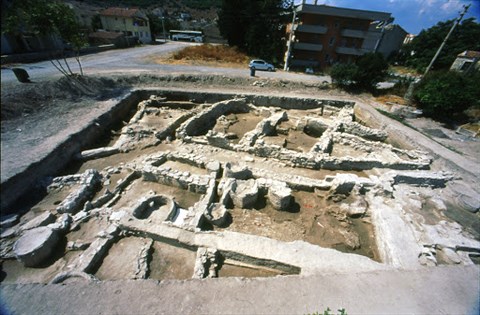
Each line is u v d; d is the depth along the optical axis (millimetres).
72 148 11008
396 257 6469
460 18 16609
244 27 33844
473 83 15477
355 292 4402
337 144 13875
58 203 8305
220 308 3992
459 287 4617
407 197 9227
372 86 22062
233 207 8750
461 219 8422
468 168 10953
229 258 6574
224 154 12055
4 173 8281
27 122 11891
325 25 31797
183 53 29391
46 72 17859
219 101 19344
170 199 8461
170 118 15750
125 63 24406
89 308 3887
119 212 7793
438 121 16562
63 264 6367
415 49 44094
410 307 4215
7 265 6297
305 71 30062
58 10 15031
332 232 7969
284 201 8578
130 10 45469
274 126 15500
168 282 4352
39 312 3805
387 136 14859
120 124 15070
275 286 4410
